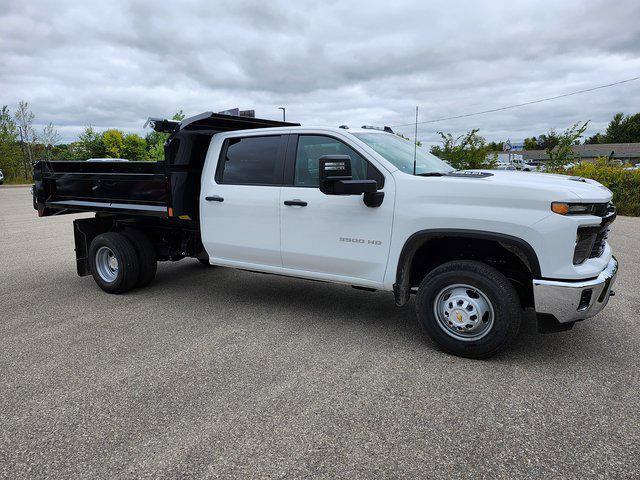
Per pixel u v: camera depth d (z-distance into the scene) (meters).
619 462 2.47
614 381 3.37
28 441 2.70
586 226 3.40
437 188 3.73
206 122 4.83
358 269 4.21
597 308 3.55
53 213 6.56
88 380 3.45
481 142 16.81
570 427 2.79
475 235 3.58
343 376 3.49
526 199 3.41
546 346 4.02
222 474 2.41
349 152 4.21
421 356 3.85
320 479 2.37
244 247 4.88
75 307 5.27
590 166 16.22
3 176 33.00
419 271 4.26
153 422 2.88
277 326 4.60
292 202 4.41
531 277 3.61
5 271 7.09
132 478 2.38
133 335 4.38
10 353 3.96
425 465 2.46
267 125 5.32
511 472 2.40
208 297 5.64
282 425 2.84
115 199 5.63
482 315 3.65
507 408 3.01
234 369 3.63
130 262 5.59
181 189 5.11
